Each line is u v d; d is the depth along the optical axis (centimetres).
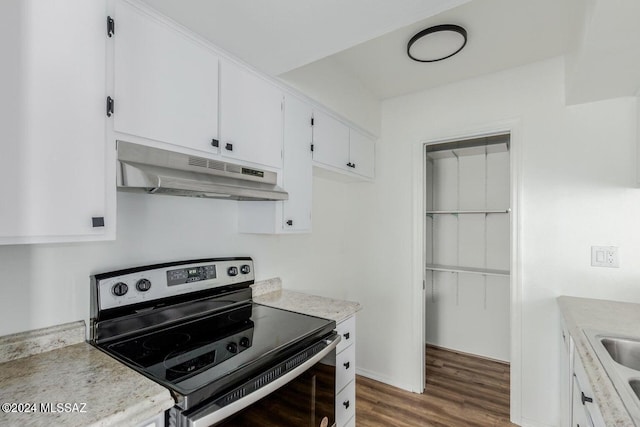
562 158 202
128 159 107
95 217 98
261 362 107
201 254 164
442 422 214
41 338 109
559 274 201
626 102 185
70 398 80
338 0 109
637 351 123
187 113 126
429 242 361
